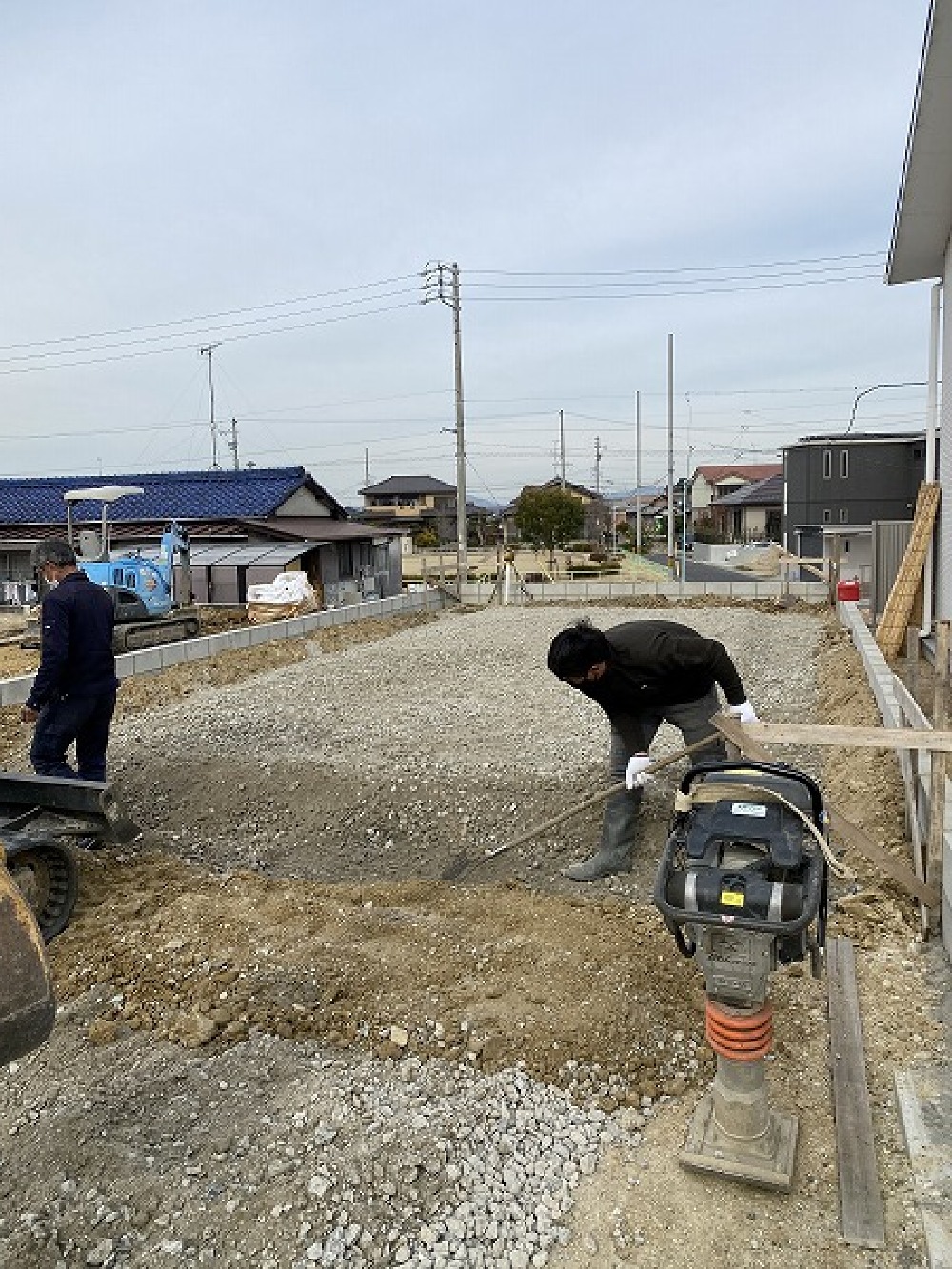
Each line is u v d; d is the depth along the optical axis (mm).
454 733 7336
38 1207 2559
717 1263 2334
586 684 4039
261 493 23391
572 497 46375
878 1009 3293
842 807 5211
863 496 34312
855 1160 2584
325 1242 2420
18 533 23094
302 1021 3428
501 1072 3104
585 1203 2547
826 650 11195
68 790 4695
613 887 4586
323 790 5945
